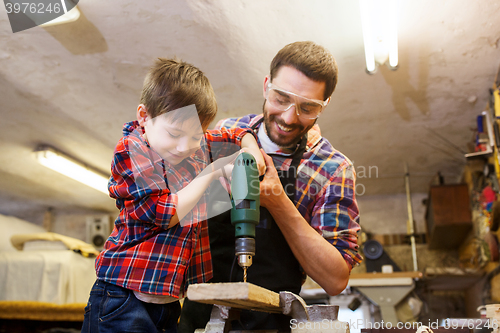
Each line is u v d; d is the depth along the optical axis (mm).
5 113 3521
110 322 999
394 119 3561
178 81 1113
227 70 2947
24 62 2893
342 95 3227
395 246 5148
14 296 3363
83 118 3615
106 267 1034
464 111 3387
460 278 3957
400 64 2855
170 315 1095
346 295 3574
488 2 2299
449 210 4105
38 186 5059
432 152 4129
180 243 1066
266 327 1242
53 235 3773
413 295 3709
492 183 3252
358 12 2363
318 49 1331
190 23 2521
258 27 2535
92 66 2930
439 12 2387
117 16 2459
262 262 1300
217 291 758
